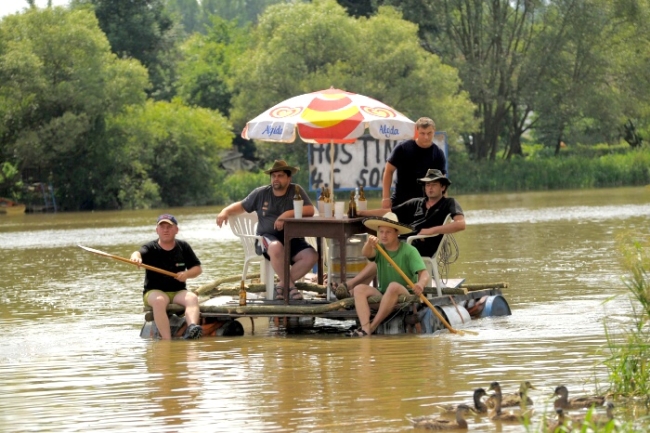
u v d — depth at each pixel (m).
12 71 83.06
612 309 18.34
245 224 17.78
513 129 112.75
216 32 156.00
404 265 16.62
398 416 10.77
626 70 102.50
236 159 108.56
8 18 86.38
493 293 18.83
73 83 84.75
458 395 11.67
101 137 87.62
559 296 20.41
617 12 100.44
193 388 12.54
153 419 11.00
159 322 16.83
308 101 17.73
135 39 124.44
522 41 107.12
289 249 16.91
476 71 102.25
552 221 44.53
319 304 17.16
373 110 17.61
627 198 66.00
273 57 90.12
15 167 88.06
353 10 109.69
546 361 13.49
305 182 92.19
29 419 11.23
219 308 16.95
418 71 90.12
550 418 10.16
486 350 14.52
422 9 104.12
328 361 14.12
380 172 22.73
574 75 102.19
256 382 12.78
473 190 94.94
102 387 12.81
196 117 91.31
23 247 41.00
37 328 18.48
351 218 16.95
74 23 86.25
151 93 123.44
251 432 10.31
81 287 25.42
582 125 114.94
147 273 17.28
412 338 15.95
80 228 55.62
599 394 11.34
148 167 89.06
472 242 34.72
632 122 115.75
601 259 27.38
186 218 62.72
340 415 10.88
